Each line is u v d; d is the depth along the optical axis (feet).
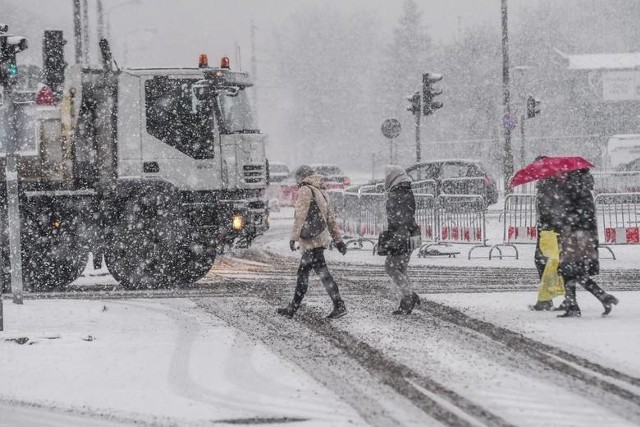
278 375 53.47
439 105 173.06
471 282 95.09
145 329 69.26
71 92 95.81
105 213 96.37
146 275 96.22
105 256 96.68
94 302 82.58
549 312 74.18
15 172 82.12
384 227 138.31
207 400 48.16
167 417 45.09
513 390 48.70
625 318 70.64
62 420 45.44
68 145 95.66
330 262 119.55
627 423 42.19
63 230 96.68
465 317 72.33
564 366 54.13
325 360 57.36
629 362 54.95
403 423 42.91
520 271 104.83
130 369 55.83
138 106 96.12
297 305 74.54
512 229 120.37
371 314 75.00
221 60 100.27
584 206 71.82
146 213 96.22
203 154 97.04
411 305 74.23
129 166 96.12
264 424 43.42
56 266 98.07
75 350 61.46
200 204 96.78
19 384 52.90
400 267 74.33
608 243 120.06
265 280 102.17
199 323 71.92
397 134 176.14
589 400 46.34
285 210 250.57
